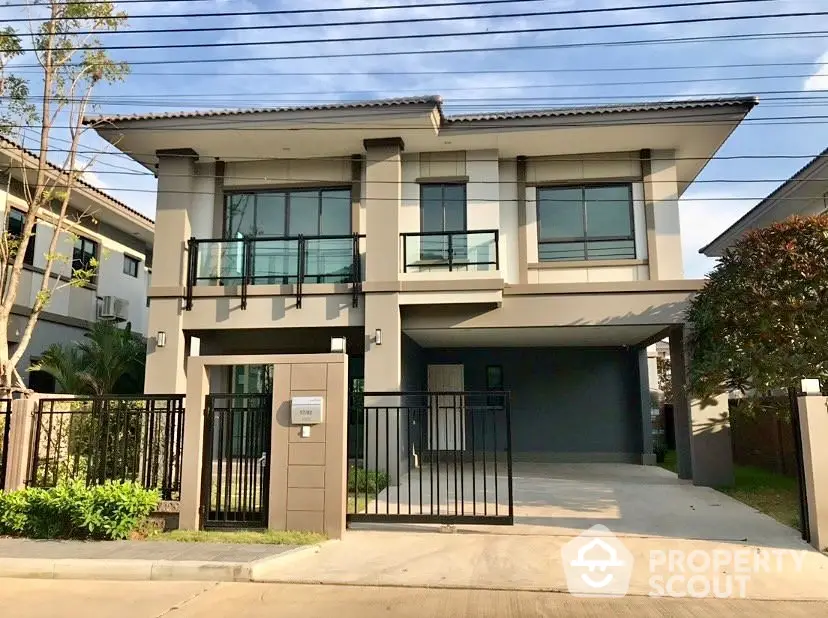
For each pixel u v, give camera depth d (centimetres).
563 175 1405
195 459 815
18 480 860
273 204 1430
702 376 1092
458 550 731
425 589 613
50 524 787
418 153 1397
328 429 802
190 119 1271
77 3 1209
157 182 1377
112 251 1956
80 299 1802
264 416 826
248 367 1541
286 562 684
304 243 1321
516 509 955
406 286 1255
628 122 1260
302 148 1370
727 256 1090
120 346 1583
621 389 1664
